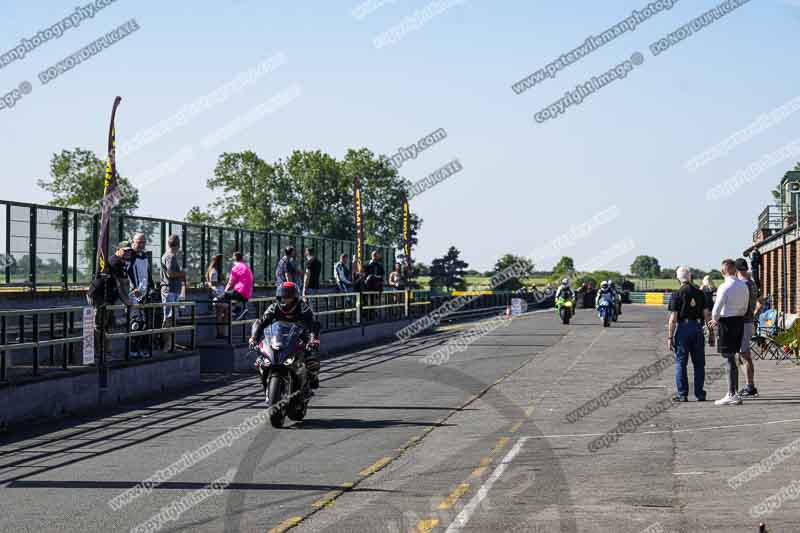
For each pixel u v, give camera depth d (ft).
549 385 85.87
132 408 72.49
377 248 252.83
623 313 283.79
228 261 151.12
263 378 63.21
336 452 51.72
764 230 229.86
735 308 69.92
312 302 134.51
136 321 85.30
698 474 45.06
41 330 86.22
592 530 34.60
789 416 63.00
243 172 454.81
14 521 37.14
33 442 56.80
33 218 97.14
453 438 56.03
